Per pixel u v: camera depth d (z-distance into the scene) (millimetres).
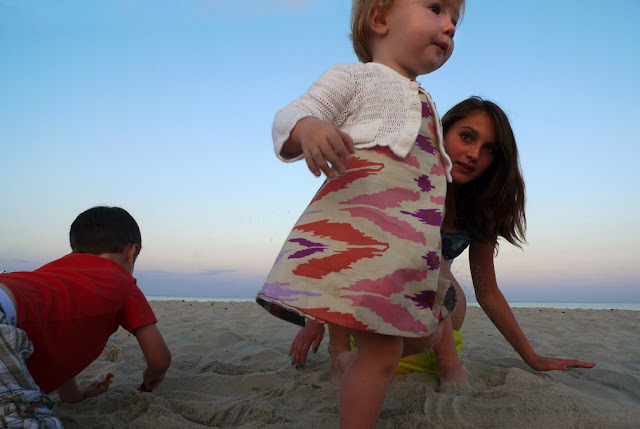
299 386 1820
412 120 1241
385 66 1332
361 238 1096
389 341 1088
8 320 1180
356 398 1072
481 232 1832
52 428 1096
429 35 1317
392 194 1165
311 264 1085
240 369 2281
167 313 4887
